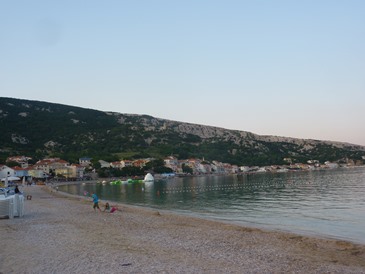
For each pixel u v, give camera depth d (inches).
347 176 5526.6
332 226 1160.8
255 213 1587.1
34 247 663.1
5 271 498.6
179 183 5354.3
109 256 589.0
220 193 3056.1
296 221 1296.8
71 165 7190.0
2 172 5492.1
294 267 550.6
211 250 679.7
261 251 685.3
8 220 1093.8
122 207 1706.4
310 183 4042.8
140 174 7657.5
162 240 780.6
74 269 504.7
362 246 765.3
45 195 2689.5
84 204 1830.7
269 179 5546.3
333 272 526.6
